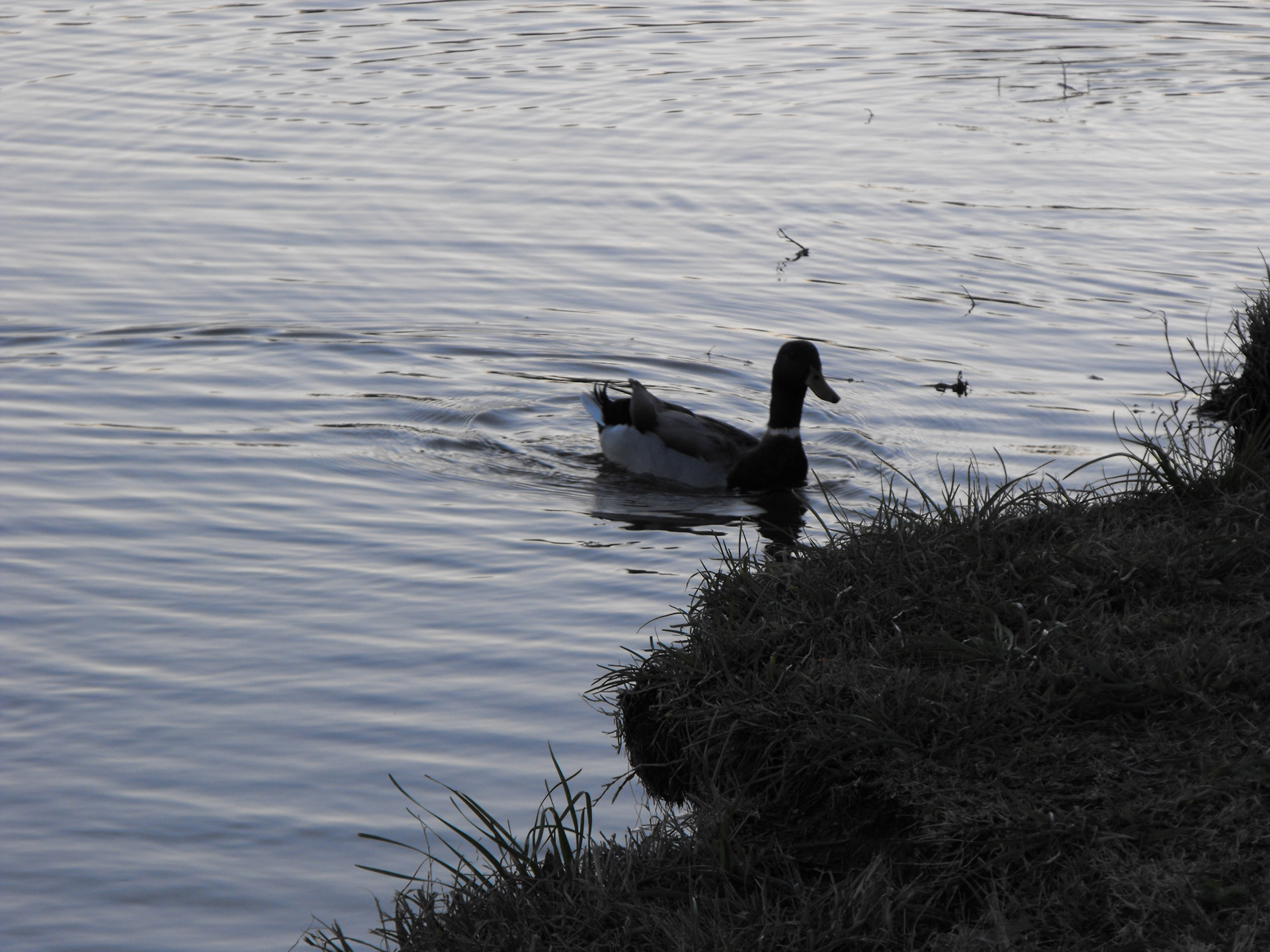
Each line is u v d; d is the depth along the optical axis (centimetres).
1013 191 2223
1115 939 521
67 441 1316
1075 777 609
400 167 2317
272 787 746
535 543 1116
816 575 804
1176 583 747
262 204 2100
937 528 832
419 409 1455
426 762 769
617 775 751
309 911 647
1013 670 684
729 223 2050
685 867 608
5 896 659
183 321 1652
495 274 1839
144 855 688
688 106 2803
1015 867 573
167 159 2323
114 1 3834
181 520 1140
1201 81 3133
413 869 675
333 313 1691
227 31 3466
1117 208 2119
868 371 1526
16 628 936
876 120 2717
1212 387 1398
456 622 953
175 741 793
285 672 877
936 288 1777
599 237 1983
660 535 1144
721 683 739
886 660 716
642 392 1373
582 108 2755
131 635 929
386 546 1099
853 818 636
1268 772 584
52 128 2498
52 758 775
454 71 3078
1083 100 2923
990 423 1370
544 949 566
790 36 3628
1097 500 882
